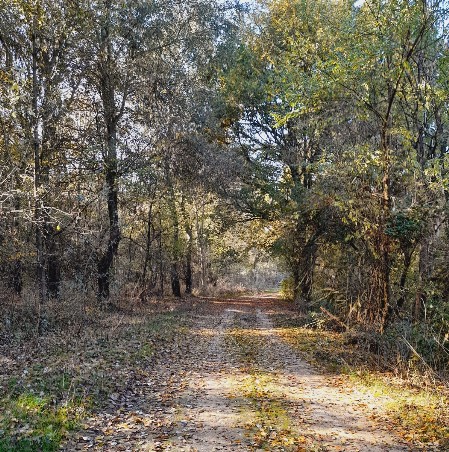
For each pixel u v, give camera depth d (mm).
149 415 8102
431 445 6941
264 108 26750
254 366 12703
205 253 44719
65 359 10898
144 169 21047
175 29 22312
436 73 14539
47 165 18406
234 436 7246
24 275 19578
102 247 20766
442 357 11758
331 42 14156
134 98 22312
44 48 16203
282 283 41625
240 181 27891
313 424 7895
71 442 6625
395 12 12312
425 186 13500
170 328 18391
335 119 15586
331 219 18969
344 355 13883
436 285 13602
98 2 17688
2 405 7598
